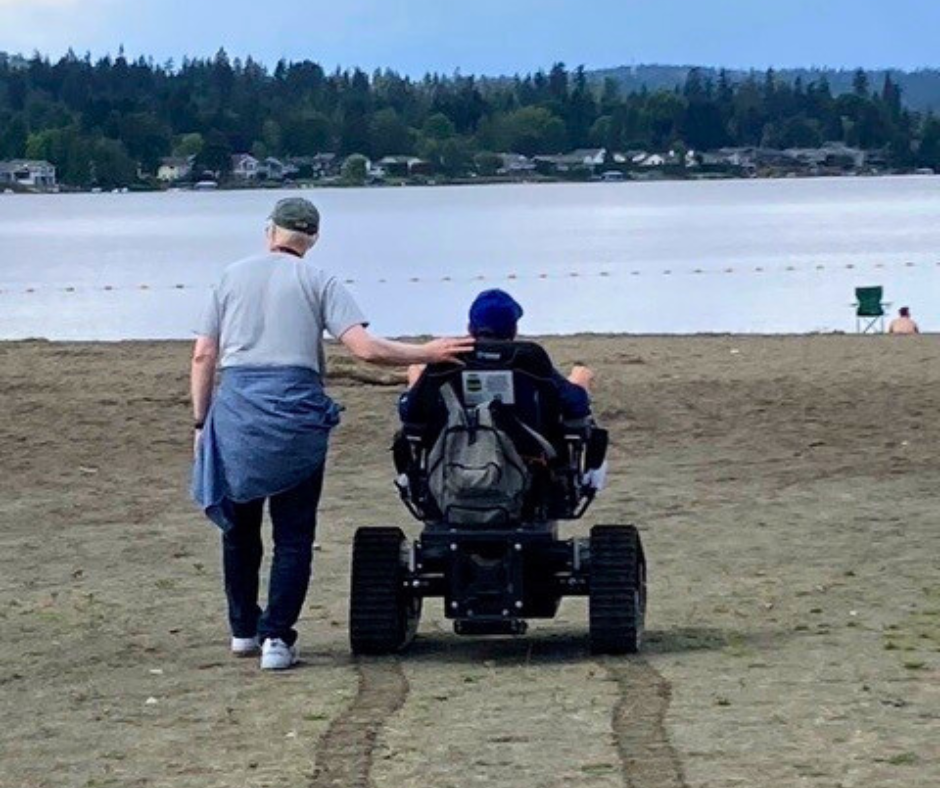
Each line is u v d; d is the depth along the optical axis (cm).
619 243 7744
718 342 2500
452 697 890
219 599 1170
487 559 946
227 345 950
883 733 795
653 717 837
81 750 816
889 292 4734
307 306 947
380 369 2089
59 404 1981
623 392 1991
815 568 1227
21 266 6500
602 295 4647
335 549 1329
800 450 1717
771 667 932
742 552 1291
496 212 12112
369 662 977
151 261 6800
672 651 984
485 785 739
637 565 980
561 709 858
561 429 958
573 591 979
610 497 1514
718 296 4588
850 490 1534
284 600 960
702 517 1430
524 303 4388
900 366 2175
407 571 988
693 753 774
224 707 882
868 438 1764
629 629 963
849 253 6700
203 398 958
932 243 7419
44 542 1384
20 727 859
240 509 969
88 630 1084
